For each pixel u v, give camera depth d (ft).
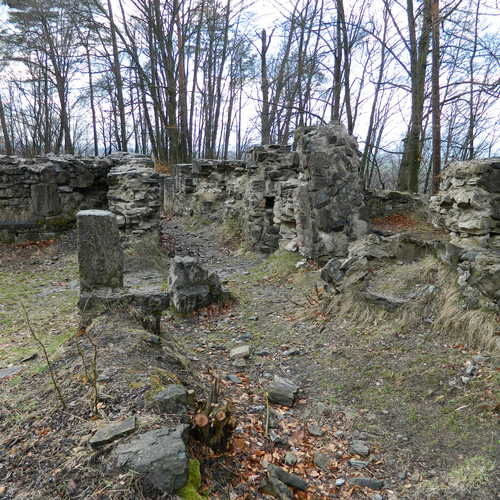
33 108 91.15
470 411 11.46
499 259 15.53
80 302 13.89
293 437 11.02
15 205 33.27
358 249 20.61
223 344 17.43
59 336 16.29
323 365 15.08
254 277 26.99
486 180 21.33
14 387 11.14
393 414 12.00
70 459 7.84
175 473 7.27
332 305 18.85
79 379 10.42
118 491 7.06
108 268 14.30
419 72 42.27
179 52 65.98
